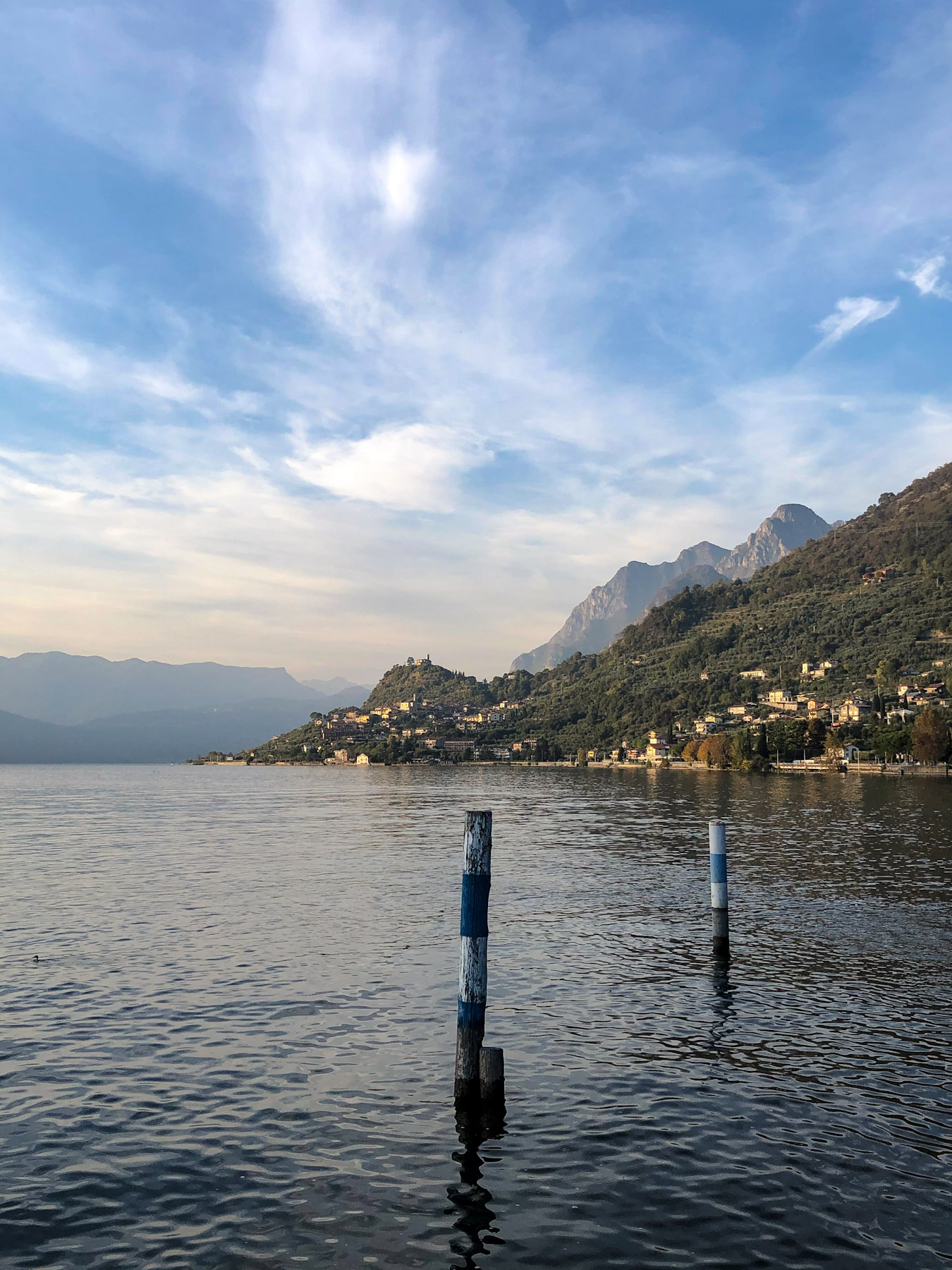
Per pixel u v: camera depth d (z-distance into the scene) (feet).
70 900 103.91
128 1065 49.11
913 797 303.48
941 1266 30.45
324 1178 36.73
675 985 64.80
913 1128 41.09
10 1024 56.08
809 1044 52.11
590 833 190.49
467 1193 35.55
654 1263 30.76
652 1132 40.70
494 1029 55.01
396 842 176.96
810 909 94.58
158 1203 34.86
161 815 276.21
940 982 65.16
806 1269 30.37
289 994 62.39
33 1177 36.88
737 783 449.48
